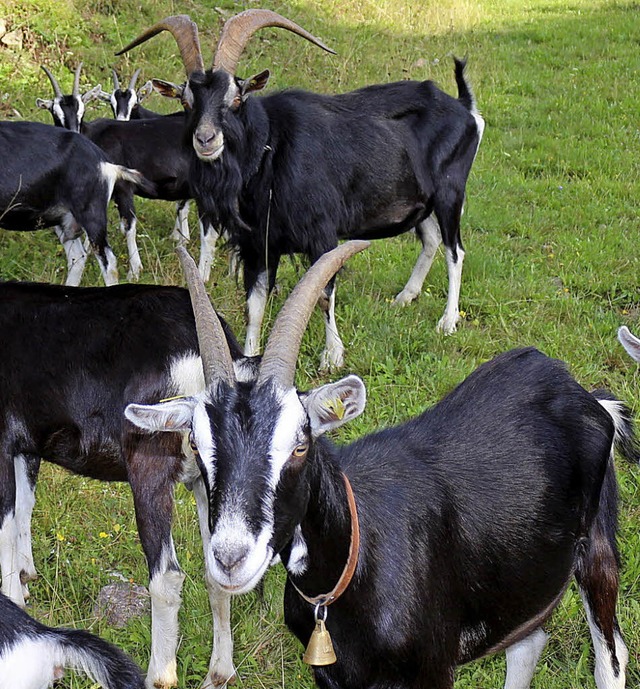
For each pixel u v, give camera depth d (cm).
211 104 443
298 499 289
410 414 427
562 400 332
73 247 549
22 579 369
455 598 313
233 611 364
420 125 504
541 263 571
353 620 303
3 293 351
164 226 653
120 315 345
